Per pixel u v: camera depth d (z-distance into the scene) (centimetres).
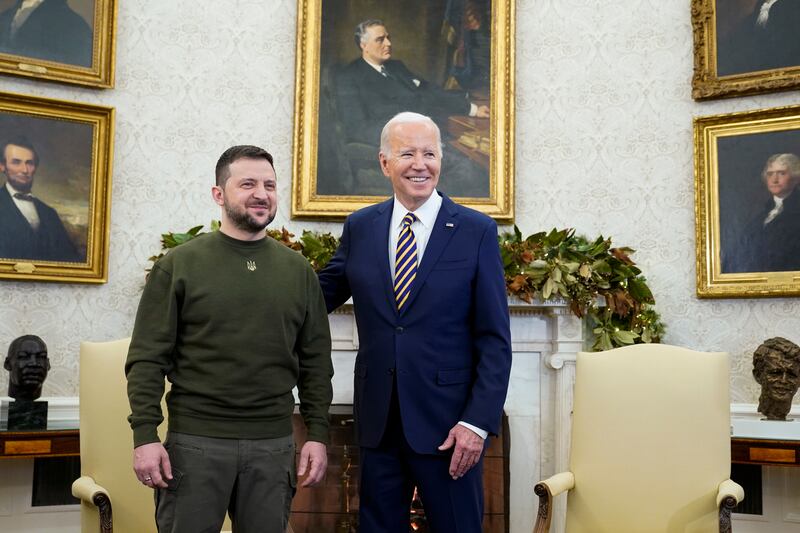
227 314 228
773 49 427
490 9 474
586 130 466
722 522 279
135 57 456
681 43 455
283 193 468
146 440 218
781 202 420
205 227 455
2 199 418
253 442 227
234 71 470
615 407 321
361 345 264
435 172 261
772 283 417
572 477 320
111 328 437
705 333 434
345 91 471
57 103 429
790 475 415
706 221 434
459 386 253
